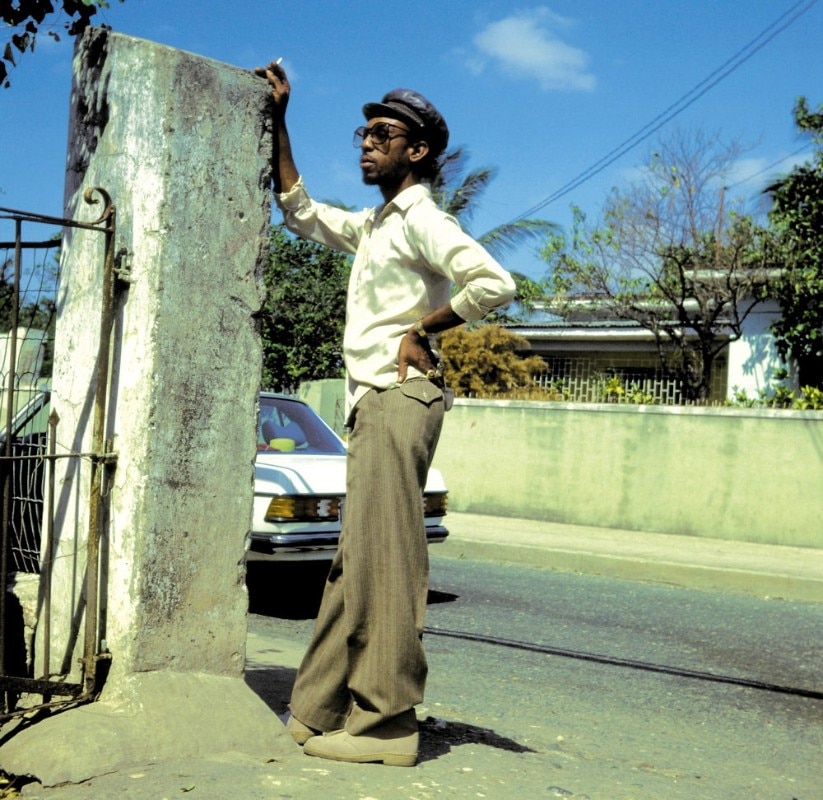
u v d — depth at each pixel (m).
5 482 3.21
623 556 9.50
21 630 3.54
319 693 3.21
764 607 8.05
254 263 3.34
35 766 2.73
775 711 5.00
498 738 3.91
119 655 3.09
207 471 3.23
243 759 2.92
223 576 3.28
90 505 3.12
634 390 14.19
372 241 3.23
